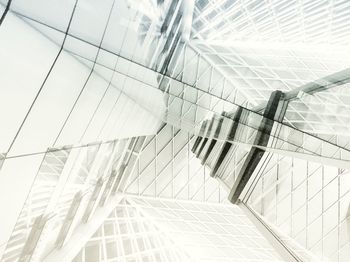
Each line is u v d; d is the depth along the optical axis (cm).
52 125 532
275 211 1794
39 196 650
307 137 688
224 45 1584
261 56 1736
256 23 1363
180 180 2903
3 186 447
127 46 552
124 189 2595
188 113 1062
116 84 762
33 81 418
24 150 470
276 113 655
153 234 2380
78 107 611
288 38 1483
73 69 533
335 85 523
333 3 1007
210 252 2353
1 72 342
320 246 1798
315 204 1886
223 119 842
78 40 461
